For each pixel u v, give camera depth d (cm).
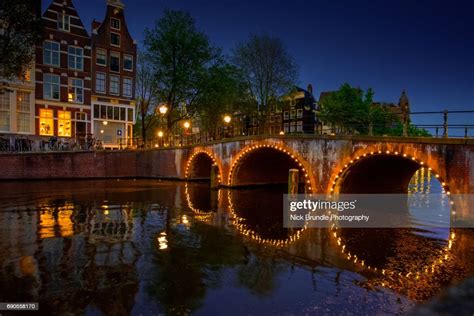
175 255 884
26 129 2755
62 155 2645
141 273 756
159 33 2953
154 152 3002
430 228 1211
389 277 750
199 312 591
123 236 1053
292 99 3269
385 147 1436
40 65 2825
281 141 1947
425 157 1305
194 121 3825
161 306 609
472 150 1179
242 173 2417
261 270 788
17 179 2466
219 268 797
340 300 643
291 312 597
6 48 2128
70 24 3005
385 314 591
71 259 836
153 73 3097
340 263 838
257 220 1322
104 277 730
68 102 2969
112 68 3256
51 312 578
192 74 3020
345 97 3350
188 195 1978
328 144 1686
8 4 2086
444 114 1250
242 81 3155
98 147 2966
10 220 1239
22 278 716
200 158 2781
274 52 3048
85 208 1491
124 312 585
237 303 625
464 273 769
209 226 1209
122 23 3325
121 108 3309
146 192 2062
